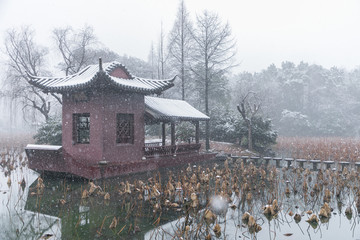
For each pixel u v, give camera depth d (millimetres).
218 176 11836
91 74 13992
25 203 9273
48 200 9641
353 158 19500
